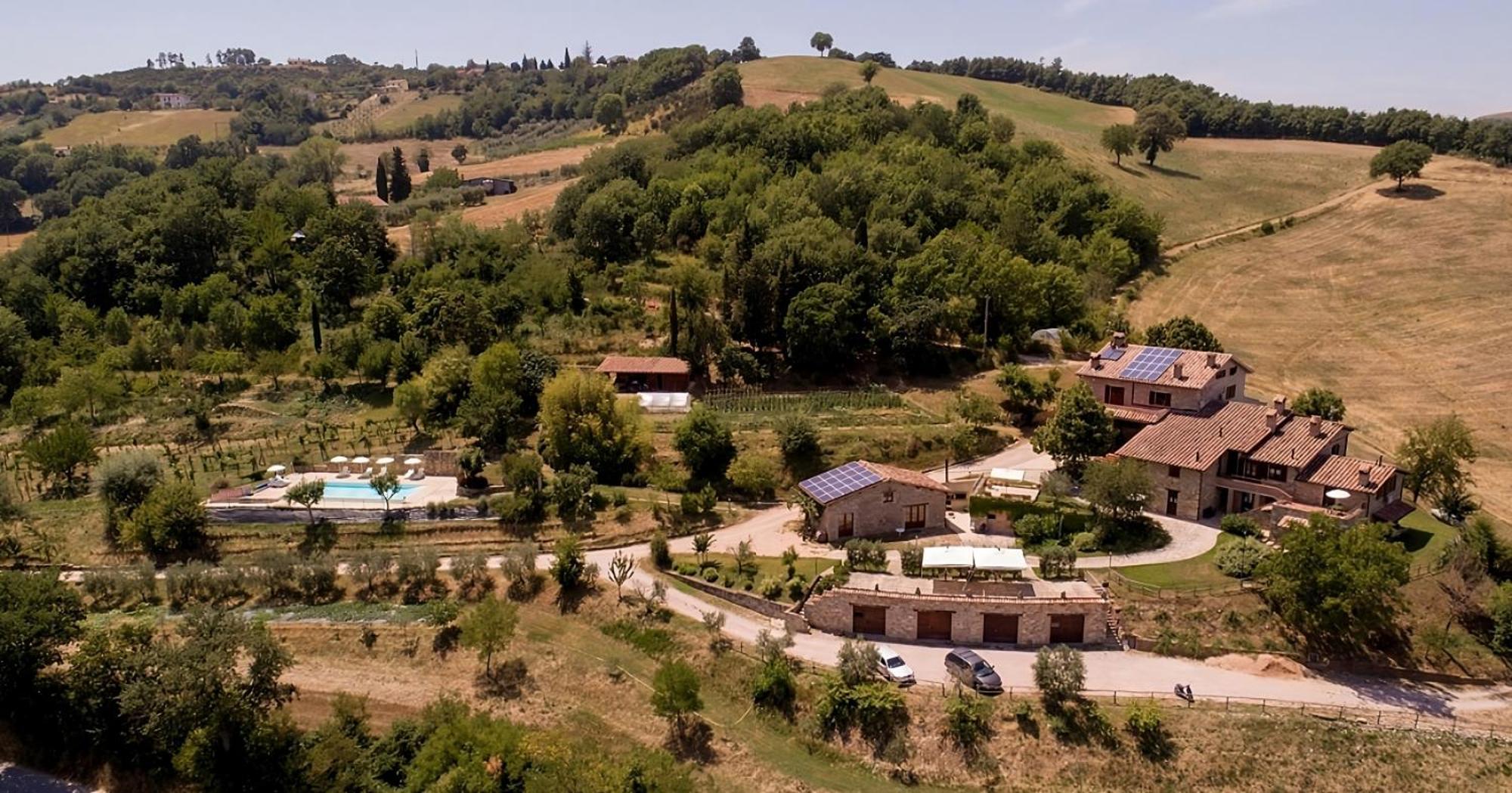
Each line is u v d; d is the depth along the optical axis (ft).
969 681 214.69
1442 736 202.49
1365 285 527.81
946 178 547.49
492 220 602.03
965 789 195.93
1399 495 281.95
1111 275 514.27
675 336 400.26
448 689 228.84
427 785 183.32
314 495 289.12
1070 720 204.23
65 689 218.38
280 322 422.41
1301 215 645.92
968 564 239.71
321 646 243.81
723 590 253.85
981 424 337.93
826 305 394.11
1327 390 390.42
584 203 544.62
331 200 612.70
